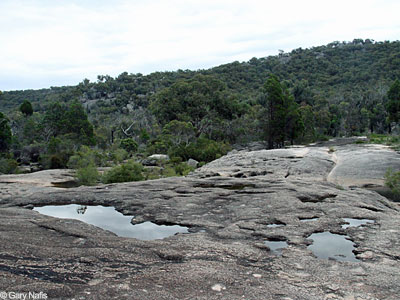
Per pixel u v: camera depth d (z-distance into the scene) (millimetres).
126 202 11180
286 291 4473
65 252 5895
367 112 76500
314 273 5152
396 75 108375
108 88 127375
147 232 8031
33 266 5246
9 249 5961
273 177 17859
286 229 7598
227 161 27688
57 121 57625
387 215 8828
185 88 63938
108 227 8547
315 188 12750
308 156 26250
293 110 52688
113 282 4676
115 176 23016
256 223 8141
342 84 114000
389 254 6094
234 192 12141
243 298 4234
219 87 66438
